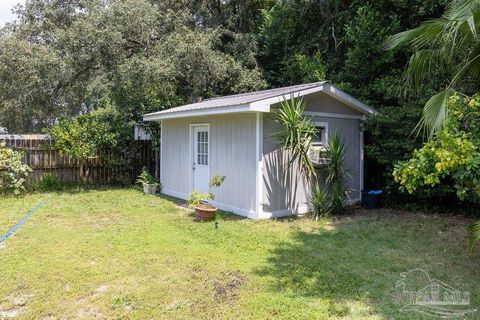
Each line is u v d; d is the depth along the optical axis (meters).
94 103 19.33
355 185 8.77
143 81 10.84
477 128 4.34
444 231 6.30
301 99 7.21
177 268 4.39
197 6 14.37
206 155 8.64
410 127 7.63
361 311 3.36
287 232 6.09
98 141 10.48
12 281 3.98
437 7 9.48
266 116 7.12
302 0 12.30
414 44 5.30
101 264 4.50
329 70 11.72
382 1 10.44
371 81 10.12
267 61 14.35
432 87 7.57
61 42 11.07
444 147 3.96
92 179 11.23
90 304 3.49
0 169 9.38
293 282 4.01
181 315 3.29
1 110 16.64
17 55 11.86
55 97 13.64
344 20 11.61
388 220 7.12
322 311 3.34
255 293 3.73
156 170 11.96
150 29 12.23
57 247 5.12
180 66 11.62
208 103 9.14
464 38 4.81
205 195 7.50
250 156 7.20
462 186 4.55
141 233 5.89
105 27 10.87
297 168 7.61
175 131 9.90
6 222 6.53
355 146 8.73
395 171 4.42
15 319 3.21
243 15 15.01
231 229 6.21
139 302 3.53
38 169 10.31
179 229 6.18
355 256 4.92
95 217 7.07
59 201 8.61
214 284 3.95
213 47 13.12
